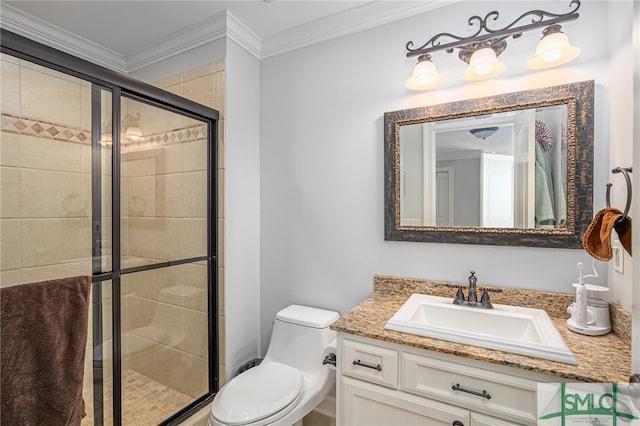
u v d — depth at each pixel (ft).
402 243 5.49
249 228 6.65
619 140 3.81
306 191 6.40
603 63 4.15
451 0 5.08
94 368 4.80
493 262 4.83
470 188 4.95
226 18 5.92
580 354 3.28
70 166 4.92
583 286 3.85
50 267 4.89
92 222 4.93
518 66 4.63
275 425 4.16
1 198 4.58
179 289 6.13
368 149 5.77
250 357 6.66
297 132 6.49
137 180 5.29
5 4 5.53
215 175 6.13
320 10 5.78
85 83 4.58
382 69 5.64
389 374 3.89
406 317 4.24
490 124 4.81
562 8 4.40
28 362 3.47
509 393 3.25
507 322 4.29
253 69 6.75
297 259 6.50
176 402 5.92
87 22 6.09
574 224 4.27
